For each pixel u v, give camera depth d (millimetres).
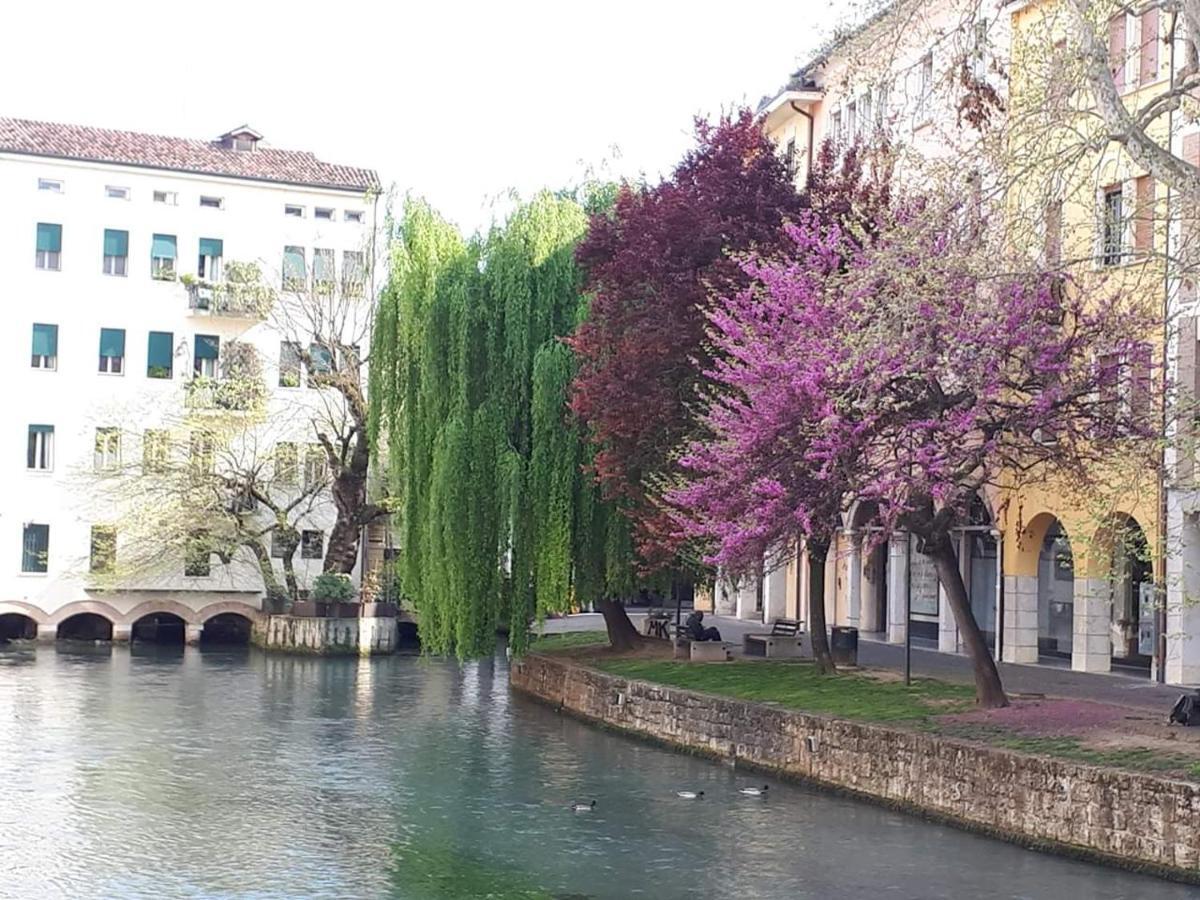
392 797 23203
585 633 47531
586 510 35156
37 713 33344
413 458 37000
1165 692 26719
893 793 22062
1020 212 19641
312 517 58375
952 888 17094
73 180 57062
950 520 23594
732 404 24172
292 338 58656
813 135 44500
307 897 16875
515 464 34906
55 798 22781
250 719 33062
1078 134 18219
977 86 19812
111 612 56156
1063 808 18812
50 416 56156
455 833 20422
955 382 22875
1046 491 30516
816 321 22656
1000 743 20625
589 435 34781
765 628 47531
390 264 39031
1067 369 22359
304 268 59812
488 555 35125
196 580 57000
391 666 48281
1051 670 31562
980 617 37219
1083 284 24562
